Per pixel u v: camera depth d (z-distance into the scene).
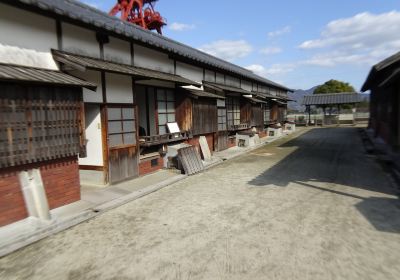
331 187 7.82
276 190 7.65
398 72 8.77
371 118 26.47
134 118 8.94
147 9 25.27
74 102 6.30
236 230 5.10
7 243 4.58
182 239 4.80
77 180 6.67
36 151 5.52
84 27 7.30
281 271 3.74
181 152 10.05
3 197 5.07
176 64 11.75
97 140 8.00
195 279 3.63
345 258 4.02
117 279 3.70
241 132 17.86
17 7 5.73
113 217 5.96
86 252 4.45
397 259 3.96
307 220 5.46
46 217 5.45
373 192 7.26
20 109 5.20
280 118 28.31
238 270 3.80
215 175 9.88
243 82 19.55
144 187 8.09
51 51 6.53
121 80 8.40
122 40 8.74
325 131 28.31
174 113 11.80
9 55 5.66
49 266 4.08
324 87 56.25
